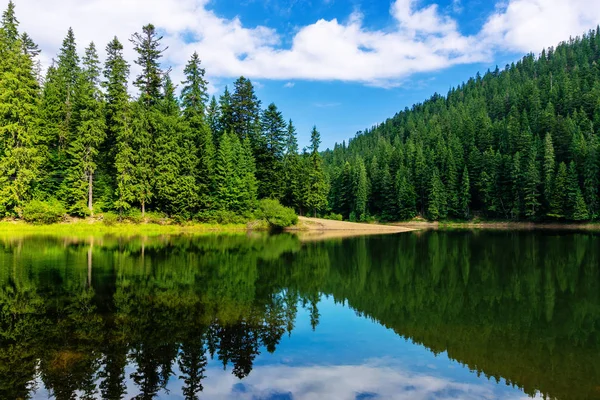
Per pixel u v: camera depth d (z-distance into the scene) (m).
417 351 8.49
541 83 120.81
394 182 78.81
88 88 41.84
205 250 25.55
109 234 34.59
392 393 6.50
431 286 15.60
